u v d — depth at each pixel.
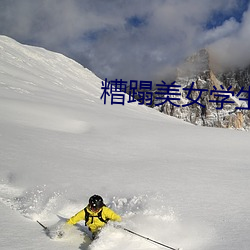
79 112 32.88
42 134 19.27
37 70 88.12
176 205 7.75
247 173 12.42
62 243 5.35
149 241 5.39
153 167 13.00
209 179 11.05
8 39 106.44
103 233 5.37
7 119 23.75
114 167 12.59
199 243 5.50
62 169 11.43
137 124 29.61
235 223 6.55
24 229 5.77
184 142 21.72
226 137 24.44
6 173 10.19
